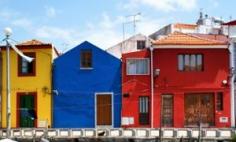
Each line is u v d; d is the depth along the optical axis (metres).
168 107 42.41
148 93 42.38
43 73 42.81
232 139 34.66
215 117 42.28
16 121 42.62
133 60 42.69
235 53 42.62
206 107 42.41
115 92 42.56
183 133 36.44
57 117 42.56
